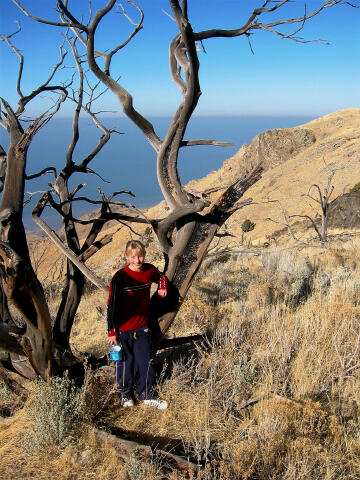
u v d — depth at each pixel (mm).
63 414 3584
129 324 3932
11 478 3156
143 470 2982
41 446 3414
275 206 47031
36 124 3781
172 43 3801
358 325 5227
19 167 3742
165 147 3871
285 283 8695
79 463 3236
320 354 4508
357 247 12523
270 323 5426
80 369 4430
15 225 3639
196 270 4238
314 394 3996
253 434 3320
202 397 4020
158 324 4309
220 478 2846
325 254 11188
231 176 67000
